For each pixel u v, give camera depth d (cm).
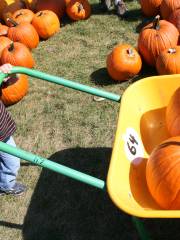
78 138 230
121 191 137
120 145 150
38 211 199
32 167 218
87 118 241
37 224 193
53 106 254
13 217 198
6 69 170
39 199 204
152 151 153
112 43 301
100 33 315
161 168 138
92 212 193
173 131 162
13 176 196
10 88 253
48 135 236
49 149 228
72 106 252
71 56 296
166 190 136
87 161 217
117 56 256
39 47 312
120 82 264
